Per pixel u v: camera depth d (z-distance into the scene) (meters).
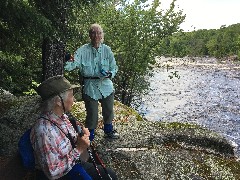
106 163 2.69
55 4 2.81
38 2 2.81
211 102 14.59
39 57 4.11
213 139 3.21
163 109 12.78
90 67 2.69
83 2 2.91
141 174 2.60
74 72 6.33
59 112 1.58
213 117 11.97
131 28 7.33
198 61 37.59
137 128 3.32
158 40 7.44
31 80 5.05
